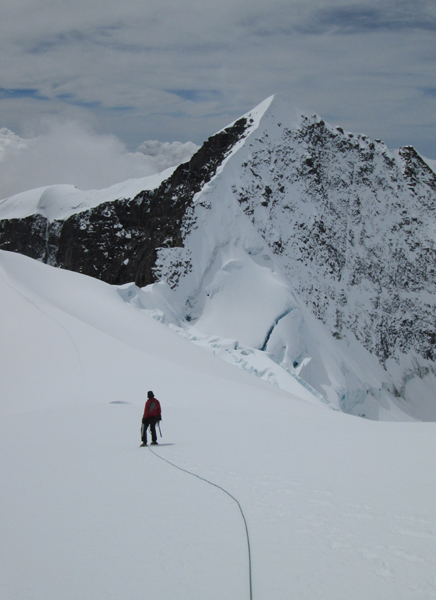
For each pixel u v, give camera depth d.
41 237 187.25
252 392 31.27
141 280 116.31
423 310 144.88
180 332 86.06
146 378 31.59
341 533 5.90
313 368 103.81
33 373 33.50
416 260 152.75
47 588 4.98
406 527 6.02
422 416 128.88
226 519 6.58
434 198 175.00
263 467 9.54
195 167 142.12
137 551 5.73
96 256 150.75
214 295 110.00
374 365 128.12
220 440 13.23
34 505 7.86
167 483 8.66
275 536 5.89
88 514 7.20
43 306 45.34
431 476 8.55
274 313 104.25
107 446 13.12
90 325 42.81
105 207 159.38
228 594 4.57
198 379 32.53
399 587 4.57
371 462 9.86
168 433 14.97
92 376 32.03
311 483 8.16
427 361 140.12
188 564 5.30
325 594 4.48
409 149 185.38
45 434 15.36
